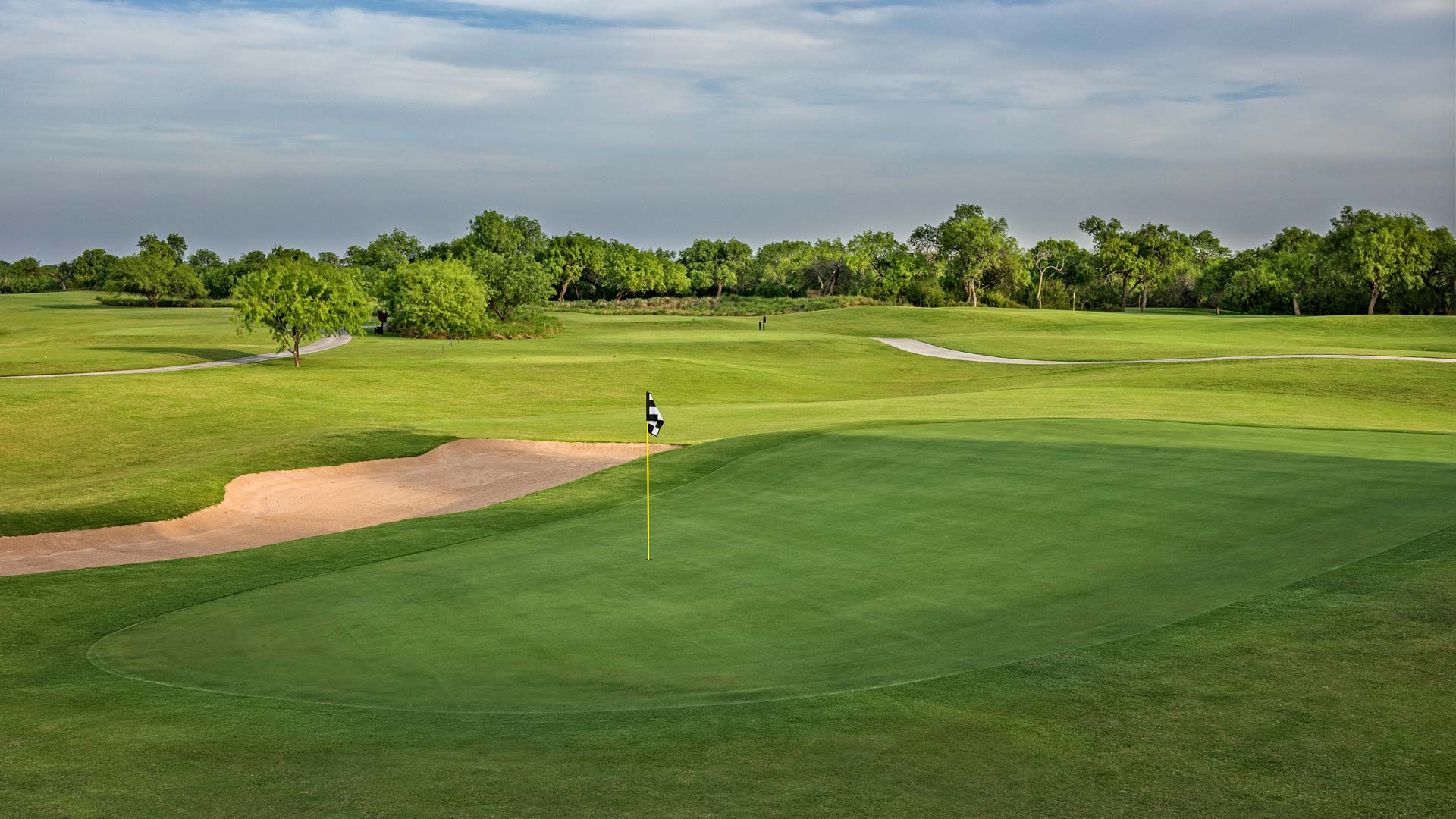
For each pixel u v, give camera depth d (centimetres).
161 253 17712
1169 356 7250
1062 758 829
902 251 18700
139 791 794
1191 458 2269
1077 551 1627
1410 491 1775
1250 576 1388
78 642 1477
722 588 1591
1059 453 2452
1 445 3834
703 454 2939
